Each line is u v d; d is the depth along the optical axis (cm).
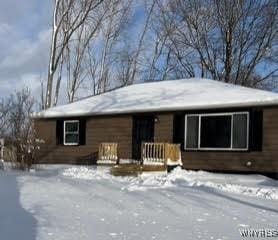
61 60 4303
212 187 1506
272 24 3838
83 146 2544
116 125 2428
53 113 2616
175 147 2125
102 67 4609
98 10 4353
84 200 1151
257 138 2016
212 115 2133
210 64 4019
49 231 798
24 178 1609
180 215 998
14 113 2816
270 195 1351
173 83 2747
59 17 3744
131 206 1088
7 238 744
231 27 3878
